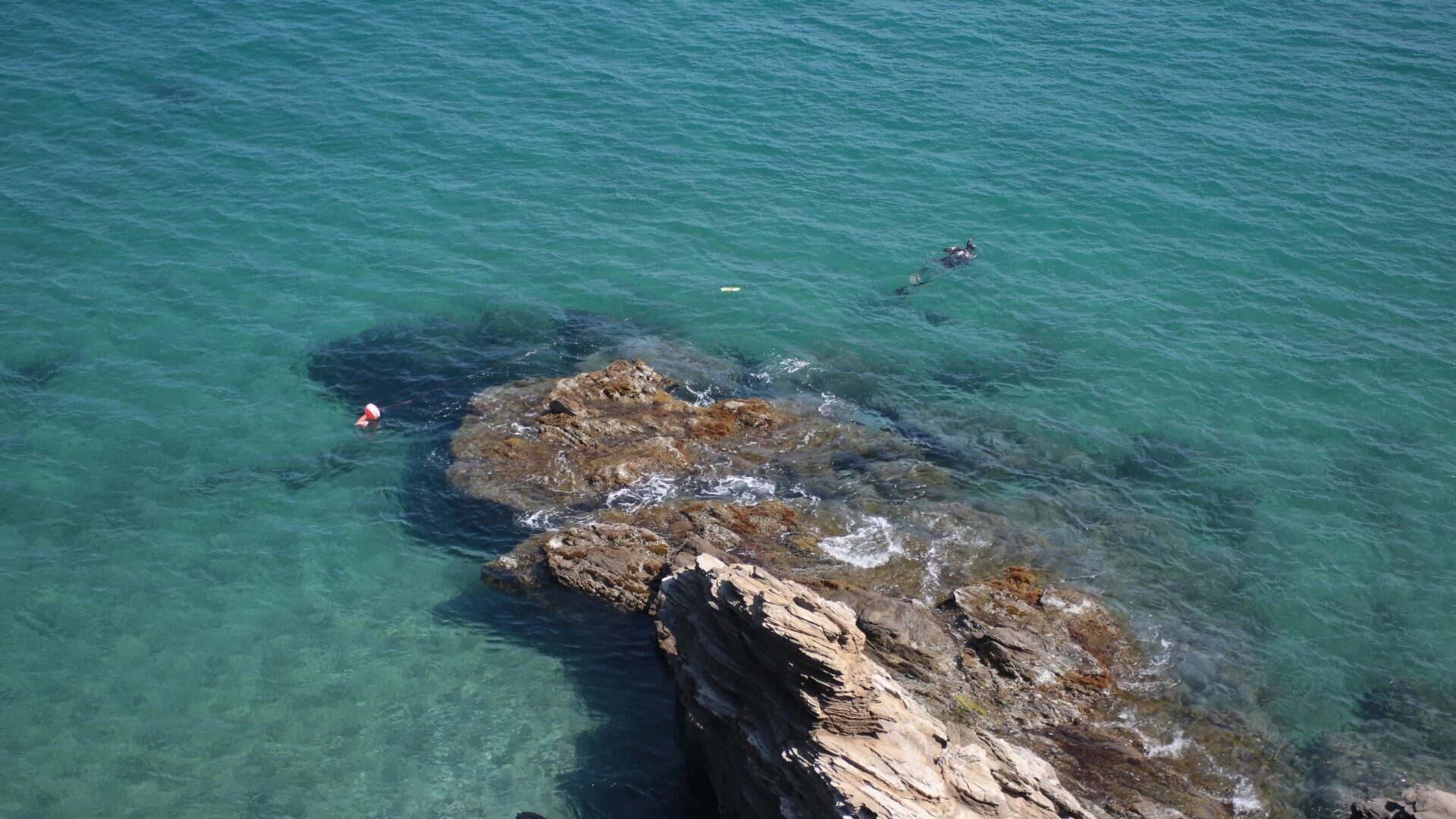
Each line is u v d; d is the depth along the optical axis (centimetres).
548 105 5834
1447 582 3416
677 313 4559
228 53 6188
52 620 3150
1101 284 4762
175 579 3316
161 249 4772
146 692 2959
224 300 4519
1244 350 4400
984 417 4056
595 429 3775
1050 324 4541
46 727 2844
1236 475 3816
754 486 3600
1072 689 2916
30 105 5653
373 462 3772
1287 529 3597
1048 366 4322
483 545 3450
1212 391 4200
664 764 2855
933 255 4906
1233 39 6544
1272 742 2845
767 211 5156
